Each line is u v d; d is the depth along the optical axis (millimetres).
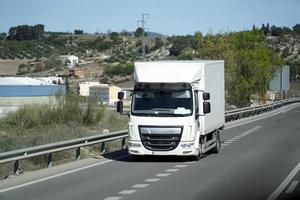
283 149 27109
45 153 20172
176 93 21984
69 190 15398
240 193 14773
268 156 24141
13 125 42156
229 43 68375
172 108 21797
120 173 19047
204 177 17906
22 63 183250
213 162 22109
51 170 20000
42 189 15617
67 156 25047
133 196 14289
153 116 21766
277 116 59625
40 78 121750
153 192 14930
